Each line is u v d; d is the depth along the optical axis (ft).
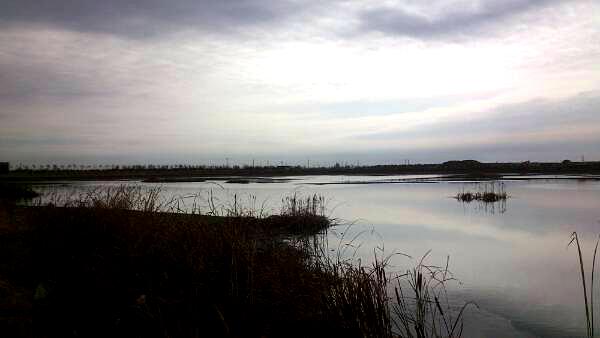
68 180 219.61
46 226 26.66
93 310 18.15
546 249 42.57
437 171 364.17
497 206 81.10
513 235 50.31
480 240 47.14
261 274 19.74
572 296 27.94
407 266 35.14
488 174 266.77
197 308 17.83
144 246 22.35
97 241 24.73
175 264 20.99
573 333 22.21
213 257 20.71
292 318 17.89
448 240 47.03
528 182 165.89
